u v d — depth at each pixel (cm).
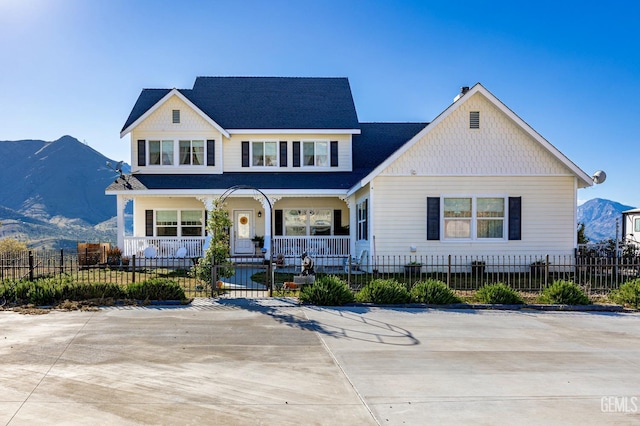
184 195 2102
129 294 1185
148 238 2152
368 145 2581
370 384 604
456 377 636
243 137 2378
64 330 873
